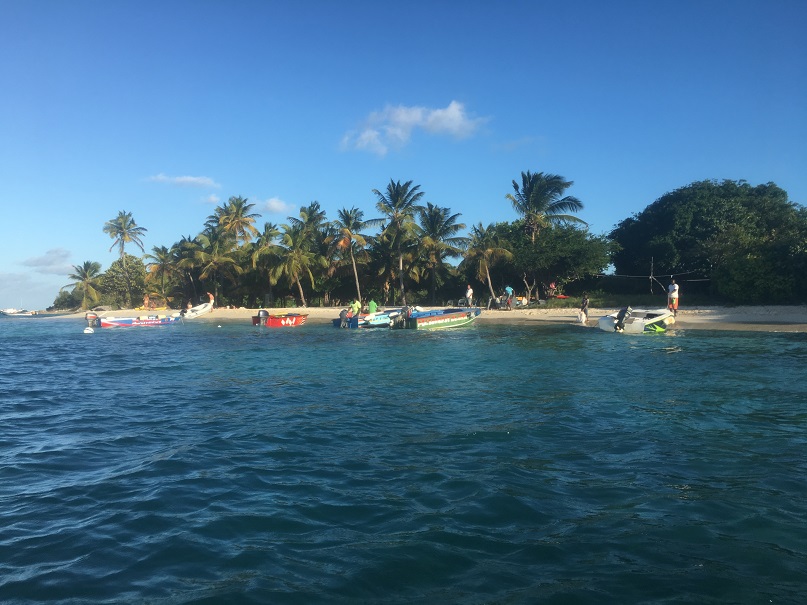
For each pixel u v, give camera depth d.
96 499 7.60
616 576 5.31
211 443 10.35
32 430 11.71
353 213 57.69
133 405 14.16
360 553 5.88
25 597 5.11
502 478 8.11
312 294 66.50
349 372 18.94
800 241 36.75
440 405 13.23
